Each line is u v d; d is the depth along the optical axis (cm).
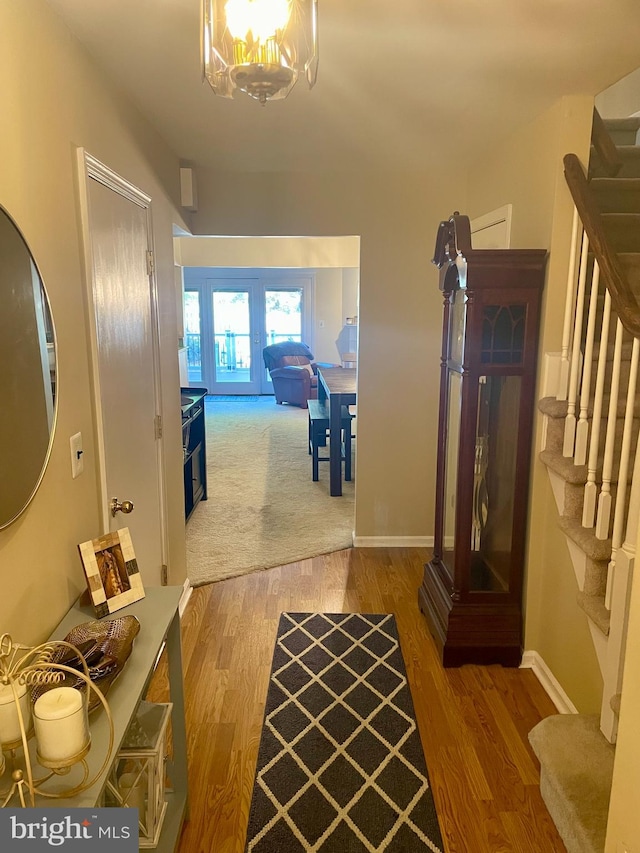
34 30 145
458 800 191
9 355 127
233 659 268
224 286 1010
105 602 157
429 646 279
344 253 801
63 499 162
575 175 217
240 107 235
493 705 238
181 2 152
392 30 170
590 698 213
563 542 235
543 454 238
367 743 216
